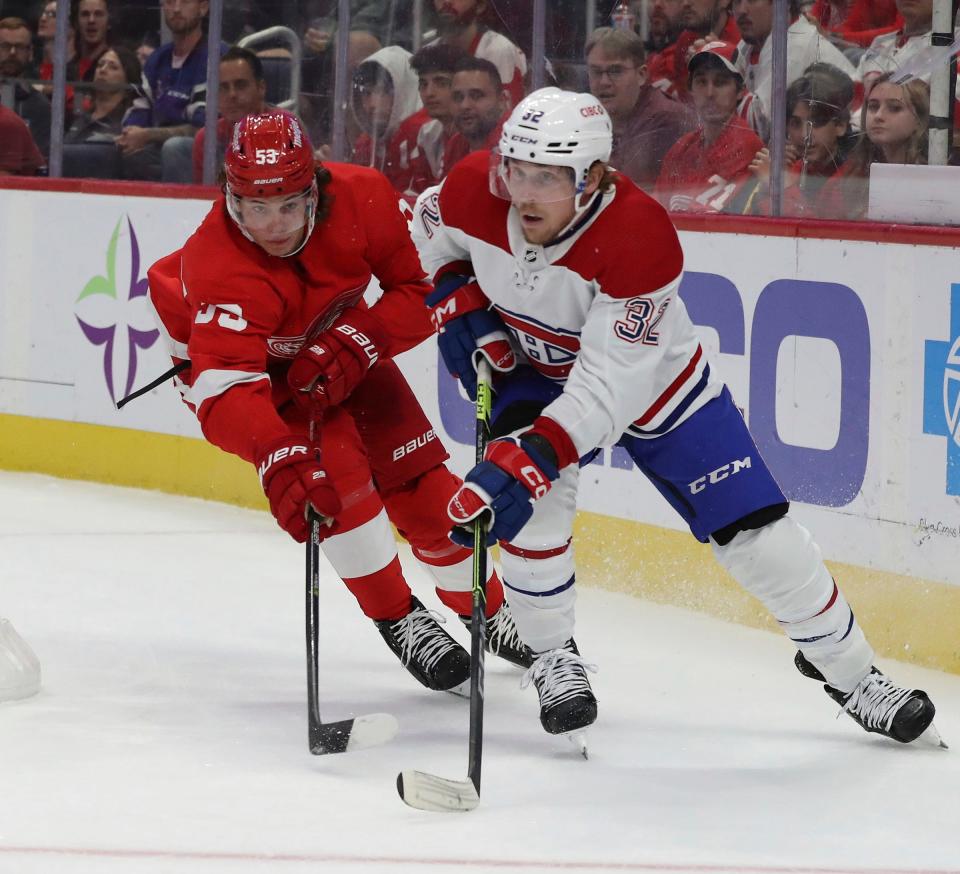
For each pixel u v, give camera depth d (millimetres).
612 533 12484
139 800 7094
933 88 10859
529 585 7832
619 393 7289
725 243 11578
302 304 8172
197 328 7957
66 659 9906
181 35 16172
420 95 14453
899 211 10867
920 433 10219
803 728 8648
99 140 16875
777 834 6785
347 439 8531
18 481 16875
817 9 11492
